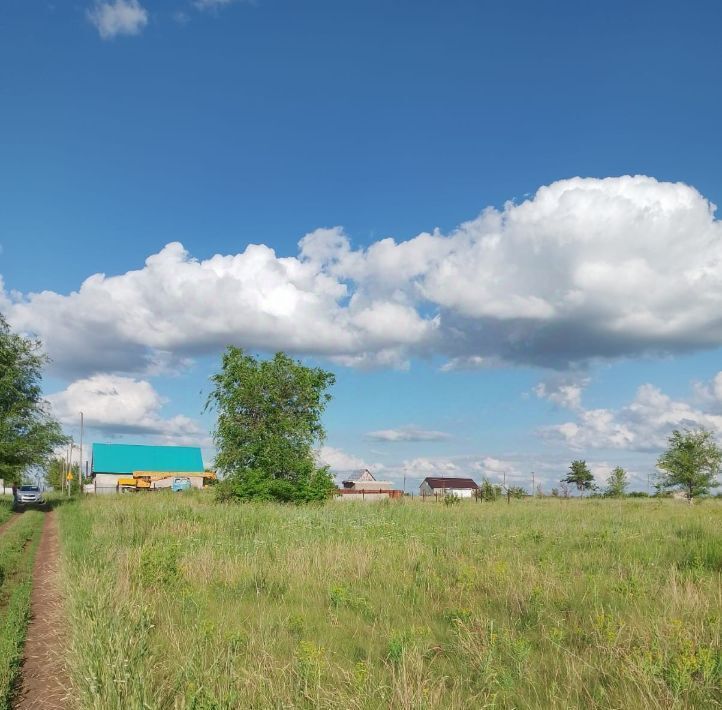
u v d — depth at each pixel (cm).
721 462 4422
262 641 757
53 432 4597
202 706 541
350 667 684
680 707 549
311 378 4372
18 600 1128
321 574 1215
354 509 3175
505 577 1083
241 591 1106
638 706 562
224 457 4138
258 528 2153
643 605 898
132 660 640
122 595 966
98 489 7856
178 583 1138
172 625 829
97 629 735
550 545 1581
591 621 811
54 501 5094
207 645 736
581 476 7125
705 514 2694
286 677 644
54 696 699
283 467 4134
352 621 900
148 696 575
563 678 643
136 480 7031
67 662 735
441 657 738
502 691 605
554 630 755
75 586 1052
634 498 5919
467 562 1316
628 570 1216
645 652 644
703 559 1317
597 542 1630
